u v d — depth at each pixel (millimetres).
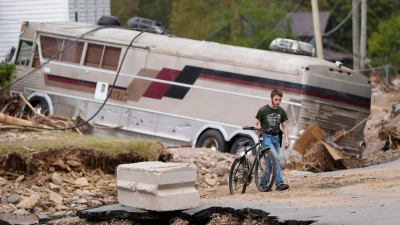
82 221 27188
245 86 52531
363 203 25625
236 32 132500
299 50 54375
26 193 36562
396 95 90312
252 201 27688
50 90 60688
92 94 58750
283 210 24500
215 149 53406
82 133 54875
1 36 63719
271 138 33500
